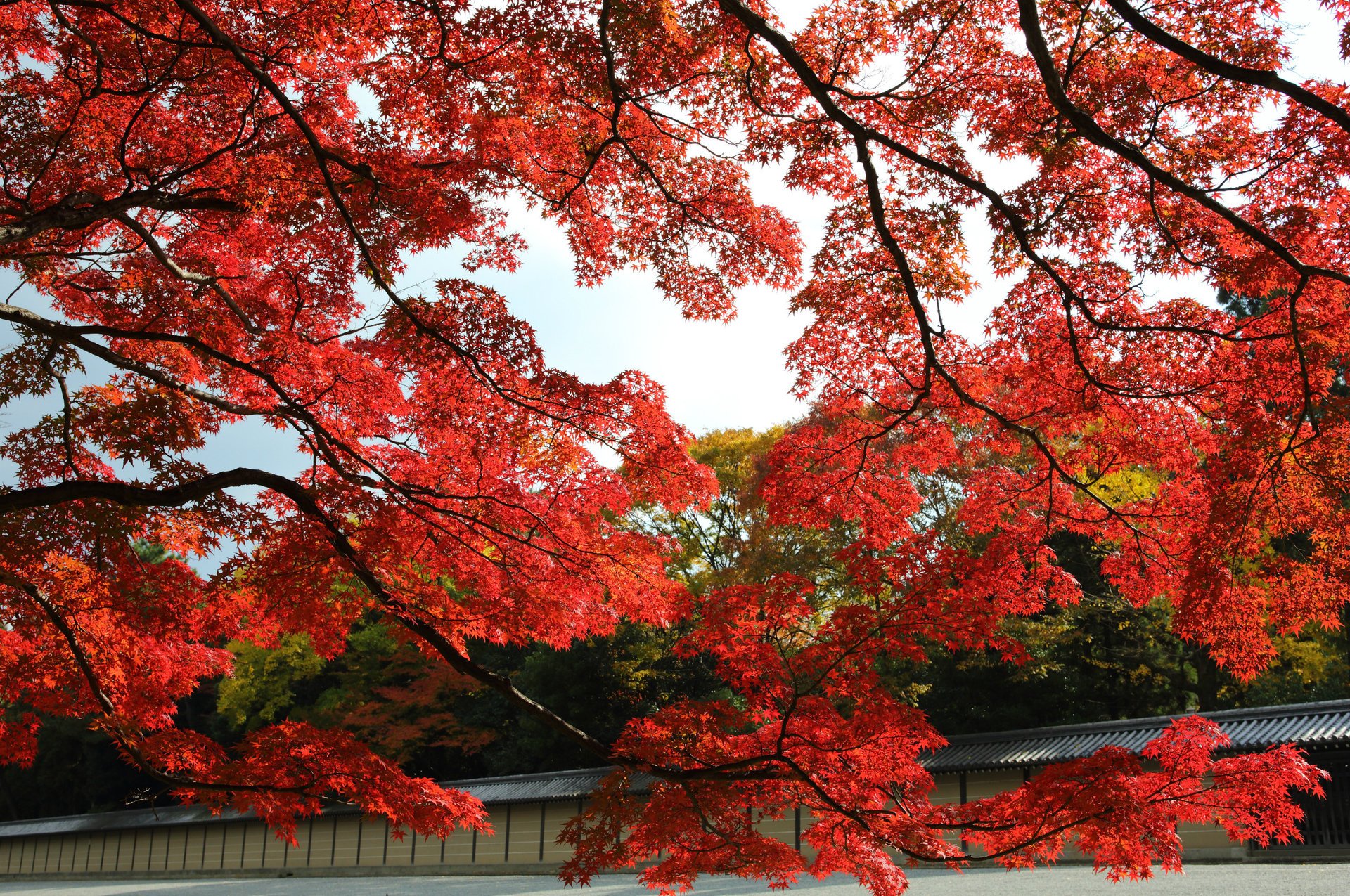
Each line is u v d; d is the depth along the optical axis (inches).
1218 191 208.8
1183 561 240.8
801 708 197.9
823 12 223.3
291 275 256.2
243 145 235.8
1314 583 203.5
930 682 936.3
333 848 1138.7
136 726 197.3
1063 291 221.3
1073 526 258.5
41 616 233.6
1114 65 210.8
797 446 276.1
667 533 1009.5
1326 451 195.3
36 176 241.1
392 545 211.0
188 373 276.4
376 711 1173.1
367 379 218.2
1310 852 572.4
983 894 471.8
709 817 197.9
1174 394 228.8
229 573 201.5
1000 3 213.5
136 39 224.4
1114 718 962.7
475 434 224.8
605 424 223.0
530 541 224.2
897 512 274.8
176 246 286.8
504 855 992.9
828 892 564.4
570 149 265.1
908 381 269.7
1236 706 921.5
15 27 230.7
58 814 1665.8
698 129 252.8
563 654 1065.5
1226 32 192.1
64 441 256.2
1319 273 178.2
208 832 1267.2
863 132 210.7
